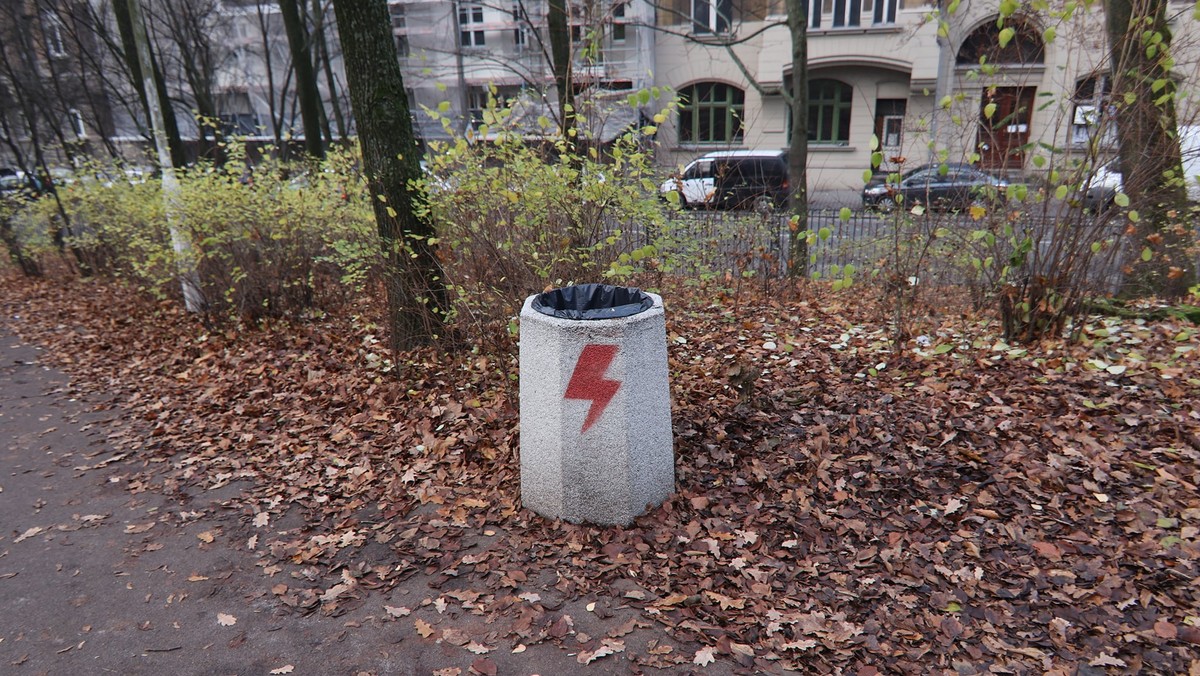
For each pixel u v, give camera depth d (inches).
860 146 1067.9
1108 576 130.7
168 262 356.8
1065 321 239.0
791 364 251.6
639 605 130.8
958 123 242.5
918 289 298.4
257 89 1283.2
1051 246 229.0
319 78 1223.5
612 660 118.1
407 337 266.4
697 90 1093.8
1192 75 240.7
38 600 143.3
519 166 229.1
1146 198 239.3
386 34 249.6
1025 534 145.6
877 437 187.3
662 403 154.8
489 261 242.4
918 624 123.7
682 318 311.1
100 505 186.7
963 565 138.2
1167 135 225.5
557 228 239.1
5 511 185.6
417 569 146.4
